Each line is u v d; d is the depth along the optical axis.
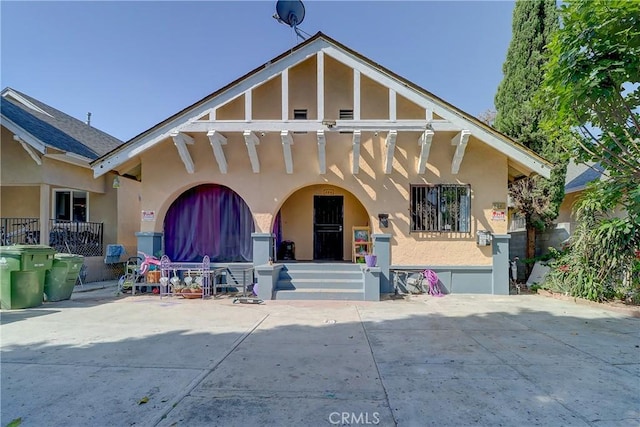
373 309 7.52
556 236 10.41
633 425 2.82
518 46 10.95
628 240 7.55
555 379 3.75
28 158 10.69
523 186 10.56
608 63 4.98
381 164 9.52
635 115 6.17
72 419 2.93
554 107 6.52
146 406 3.16
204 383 3.66
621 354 4.57
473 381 3.70
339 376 3.84
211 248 10.41
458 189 9.43
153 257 9.55
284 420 2.90
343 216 11.98
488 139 8.49
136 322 6.37
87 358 4.45
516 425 2.82
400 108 9.67
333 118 9.99
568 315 6.89
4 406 3.16
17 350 4.78
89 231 12.34
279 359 4.39
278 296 8.67
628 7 4.79
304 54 8.66
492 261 9.34
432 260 9.37
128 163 9.96
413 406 3.14
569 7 5.46
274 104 9.98
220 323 6.29
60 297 8.48
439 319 6.59
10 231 11.64
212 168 9.76
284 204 12.04
